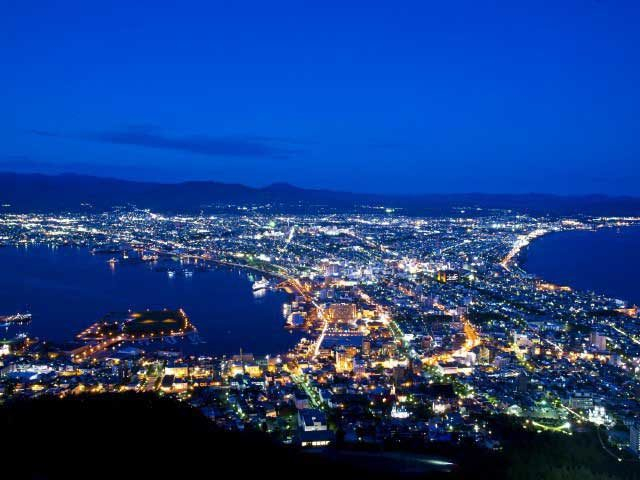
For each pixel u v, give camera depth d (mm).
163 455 144250
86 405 173875
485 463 159125
